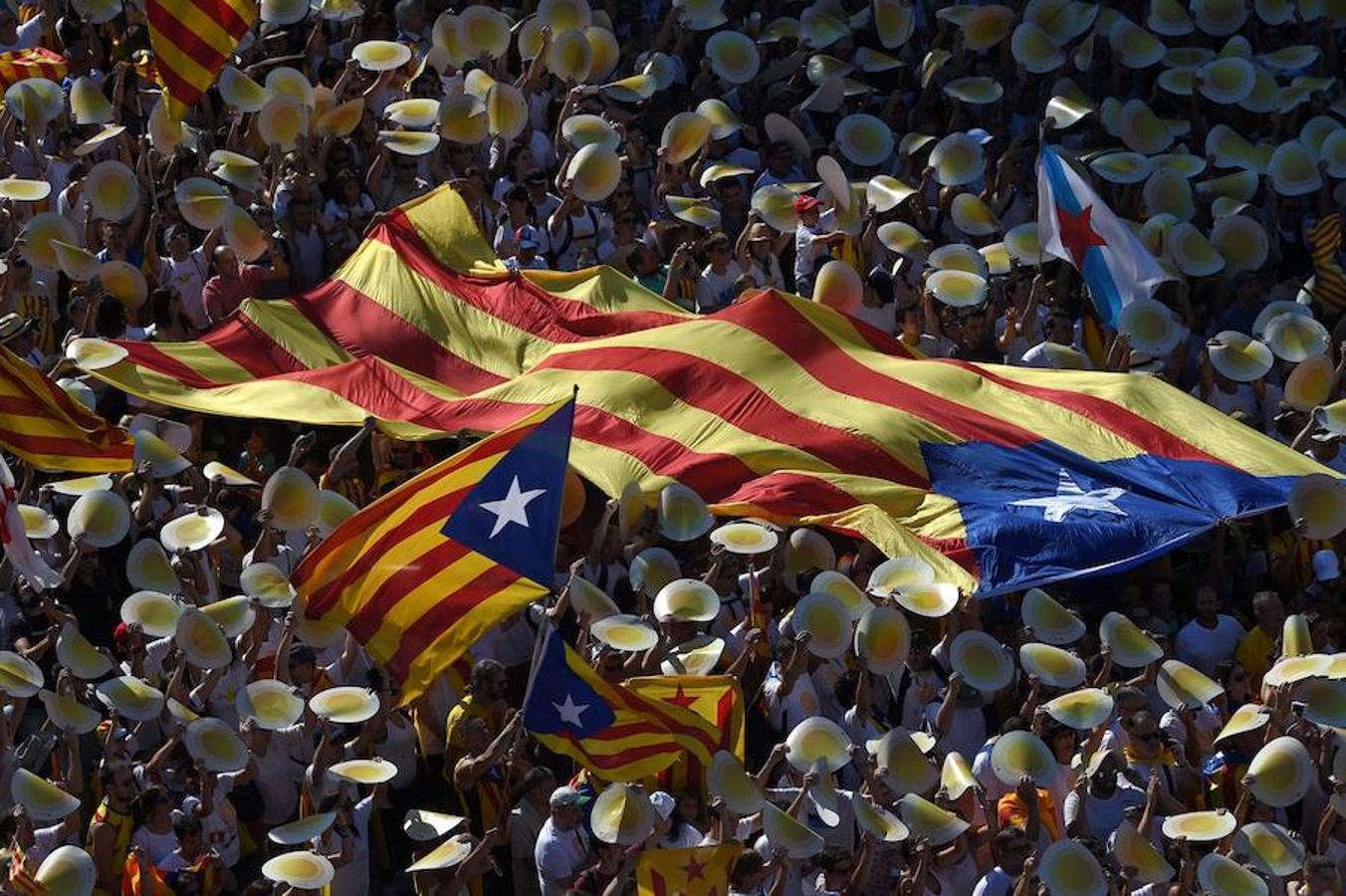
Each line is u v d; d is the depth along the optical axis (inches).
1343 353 3105.3
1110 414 2957.7
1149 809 2304.4
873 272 3218.5
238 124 3284.9
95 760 2333.9
